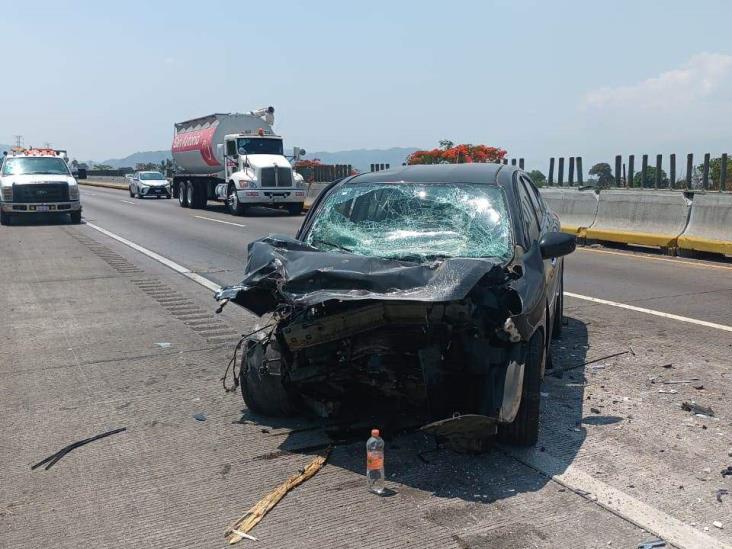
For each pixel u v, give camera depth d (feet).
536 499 13.73
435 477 14.69
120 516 13.32
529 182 23.75
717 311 30.32
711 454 15.81
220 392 20.29
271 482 14.61
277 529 12.78
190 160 105.81
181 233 67.31
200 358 23.86
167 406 19.16
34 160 82.43
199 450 16.26
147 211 101.60
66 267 45.32
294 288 15.49
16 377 21.89
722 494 13.92
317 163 123.13
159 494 14.16
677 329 27.17
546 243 17.88
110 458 15.89
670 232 51.26
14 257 50.44
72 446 16.56
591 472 14.88
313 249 17.92
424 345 15.55
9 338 26.84
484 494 13.94
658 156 64.64
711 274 40.50
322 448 16.26
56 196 78.28
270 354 17.37
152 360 23.65
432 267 15.11
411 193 19.61
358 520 13.03
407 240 18.06
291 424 17.78
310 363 16.52
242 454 16.01
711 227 48.32
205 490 14.30
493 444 16.17
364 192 20.12
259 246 17.52
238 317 30.27
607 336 26.25
